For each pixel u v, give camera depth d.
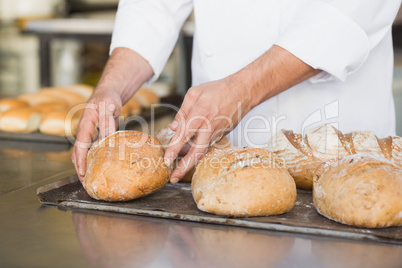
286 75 1.20
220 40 1.54
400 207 0.93
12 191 1.22
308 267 0.80
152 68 1.57
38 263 0.81
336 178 0.99
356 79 1.49
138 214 1.04
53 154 1.71
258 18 1.48
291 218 1.00
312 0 1.26
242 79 1.17
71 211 1.06
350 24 1.19
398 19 2.92
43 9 4.64
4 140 1.95
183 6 1.67
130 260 0.82
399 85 2.92
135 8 1.61
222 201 0.99
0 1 4.48
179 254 0.84
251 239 0.91
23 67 4.57
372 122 1.55
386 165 1.00
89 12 4.96
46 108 2.20
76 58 4.32
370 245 0.88
